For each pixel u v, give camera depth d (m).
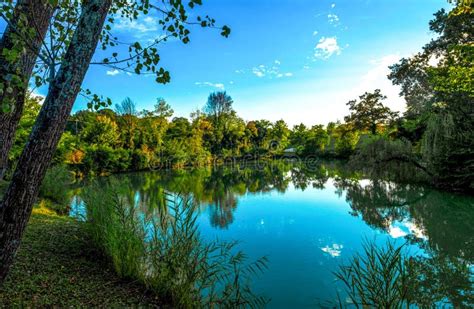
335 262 5.76
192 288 3.62
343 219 9.42
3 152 2.18
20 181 1.88
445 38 15.20
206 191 15.80
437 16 15.66
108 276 3.99
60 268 3.82
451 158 12.80
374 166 17.17
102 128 27.27
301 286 4.72
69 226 6.27
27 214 1.93
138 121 36.78
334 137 45.06
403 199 12.38
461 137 12.52
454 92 14.19
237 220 9.33
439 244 6.82
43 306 2.72
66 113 1.98
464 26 13.30
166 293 3.63
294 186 17.41
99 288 3.50
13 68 2.09
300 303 4.21
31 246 4.48
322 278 5.03
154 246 4.12
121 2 3.11
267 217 9.73
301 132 57.41
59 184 11.08
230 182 20.20
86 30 2.01
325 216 9.85
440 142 13.54
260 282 4.88
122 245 4.10
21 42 1.83
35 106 11.99
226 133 51.25
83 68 2.01
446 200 11.73
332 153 43.53
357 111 31.34
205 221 9.23
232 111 60.22
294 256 6.12
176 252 3.76
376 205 11.50
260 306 4.07
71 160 20.12
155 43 2.41
